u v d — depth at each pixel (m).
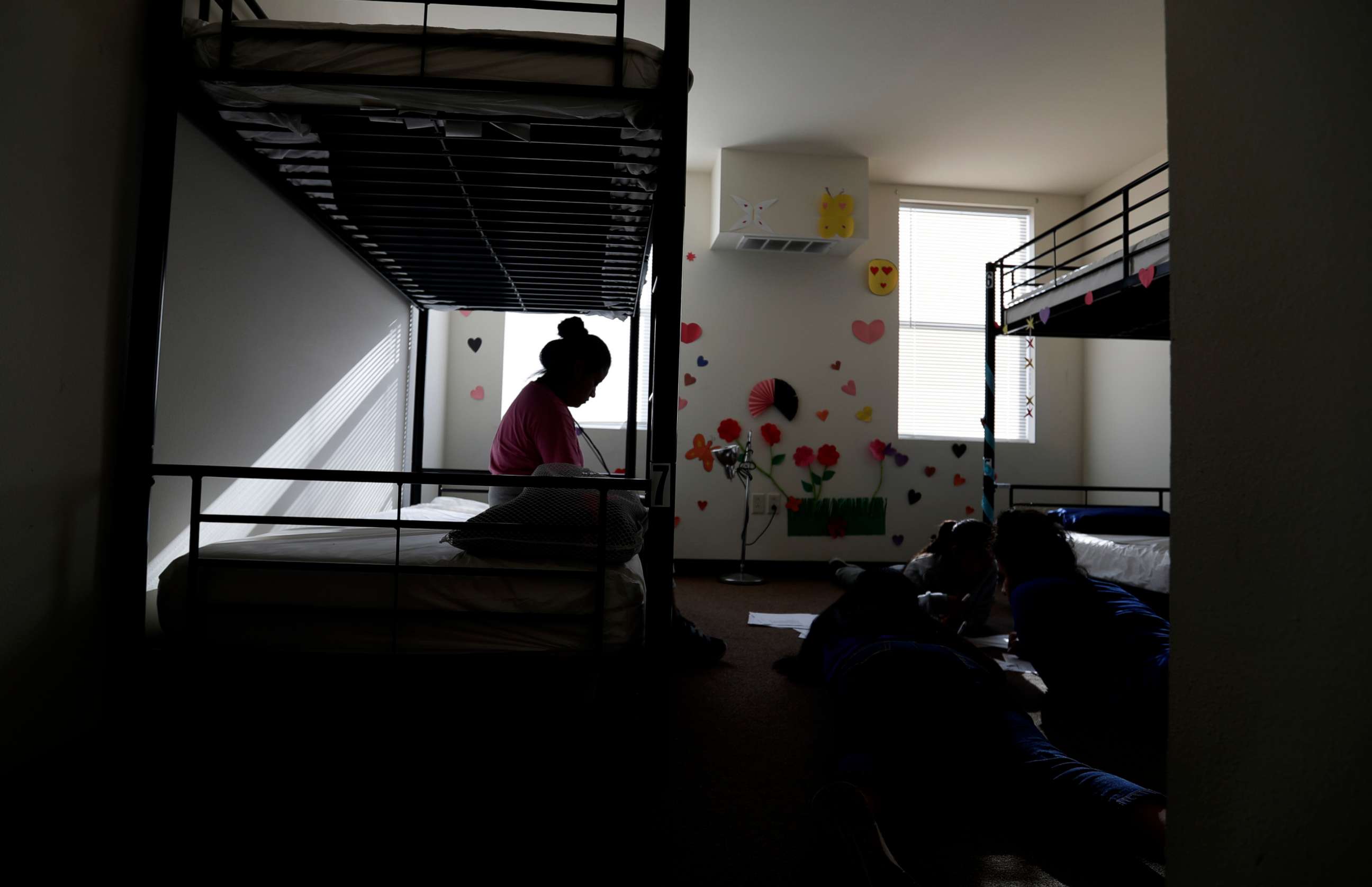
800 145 4.29
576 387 2.20
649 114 1.59
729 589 4.04
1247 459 0.61
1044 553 1.96
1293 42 0.57
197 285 1.75
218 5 1.82
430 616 1.45
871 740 1.35
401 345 3.42
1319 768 0.53
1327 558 0.53
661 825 1.33
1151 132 4.08
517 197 2.20
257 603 1.46
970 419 4.90
